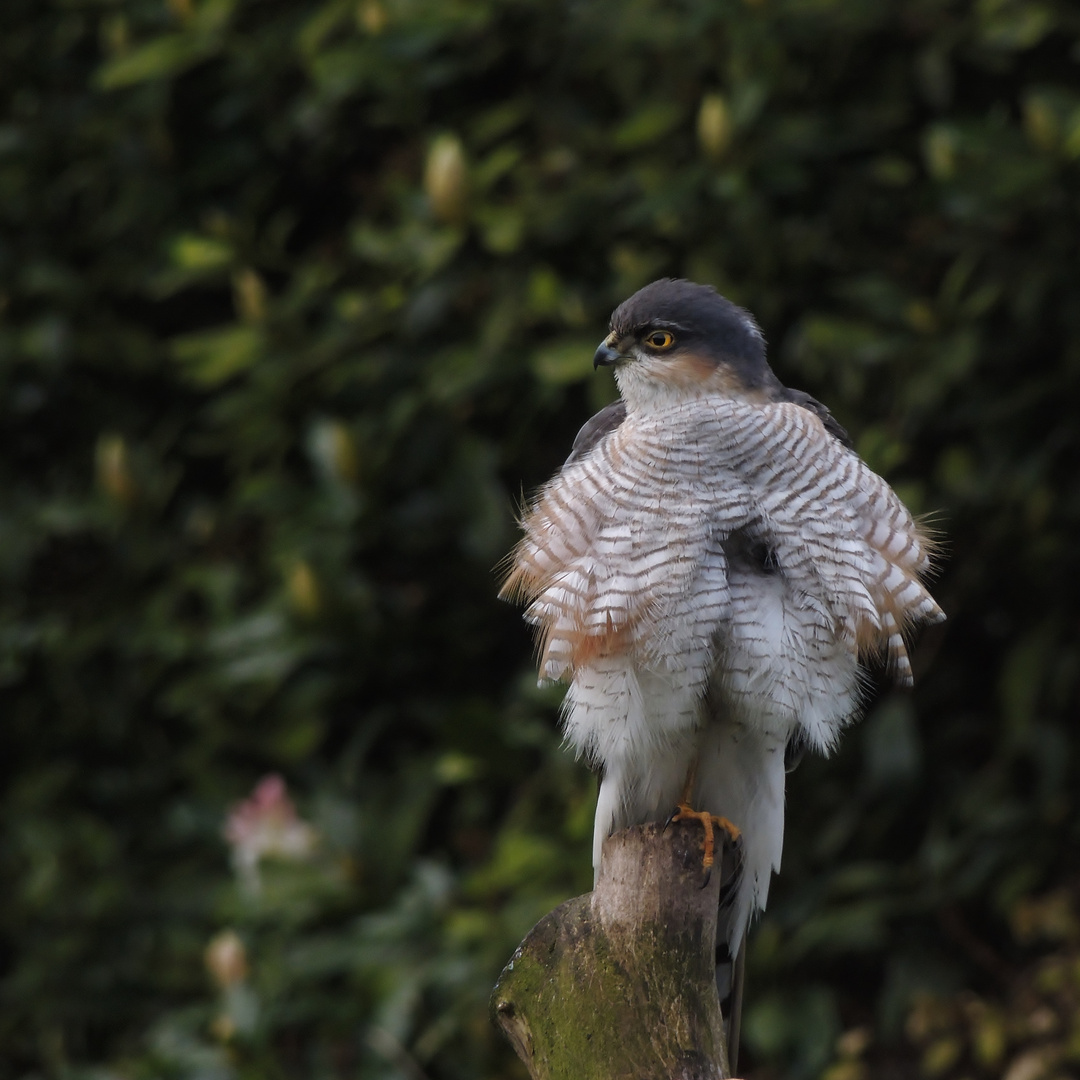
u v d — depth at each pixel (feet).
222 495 35.40
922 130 31.01
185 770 33.32
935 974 29.78
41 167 35.19
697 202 30.22
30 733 34.71
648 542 22.09
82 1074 30.17
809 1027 29.30
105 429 35.24
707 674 22.36
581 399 31.65
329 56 31.58
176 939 32.73
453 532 31.58
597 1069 16.76
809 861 30.76
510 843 28.86
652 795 23.76
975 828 29.45
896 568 22.27
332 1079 29.60
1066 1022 28.71
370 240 31.04
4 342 34.17
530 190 31.45
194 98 34.96
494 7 31.76
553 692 29.89
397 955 29.22
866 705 30.27
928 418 29.84
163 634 32.53
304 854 30.42
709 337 24.06
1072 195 28.40
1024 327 29.40
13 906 34.30
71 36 35.17
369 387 31.83
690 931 17.38
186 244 32.76
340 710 33.14
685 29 29.91
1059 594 30.19
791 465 22.29
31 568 34.78
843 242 30.71
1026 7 29.48
